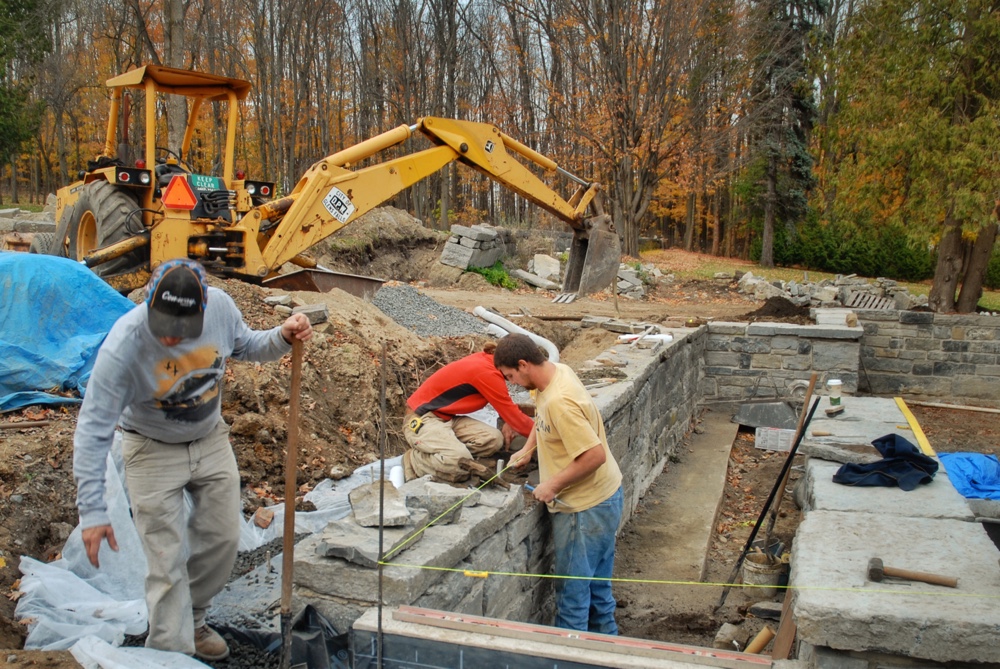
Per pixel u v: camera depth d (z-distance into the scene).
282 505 5.18
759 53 29.34
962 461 7.49
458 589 3.41
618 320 12.39
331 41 36.69
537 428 4.22
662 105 27.20
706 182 31.58
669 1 25.78
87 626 3.39
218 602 3.60
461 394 4.65
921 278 35.00
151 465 2.93
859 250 35.19
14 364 5.42
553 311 17.55
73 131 38.62
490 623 2.96
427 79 36.75
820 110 35.66
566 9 27.69
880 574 3.03
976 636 2.64
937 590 2.94
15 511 4.28
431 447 4.46
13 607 3.53
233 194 8.95
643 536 6.74
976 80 15.52
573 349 11.86
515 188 10.82
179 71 8.64
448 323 11.93
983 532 3.63
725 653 2.87
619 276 23.45
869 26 16.77
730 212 42.34
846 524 3.73
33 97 32.16
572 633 2.93
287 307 8.56
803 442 5.46
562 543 4.26
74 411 5.42
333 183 9.03
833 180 18.47
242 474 5.68
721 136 28.66
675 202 38.66
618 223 28.83
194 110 9.57
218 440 3.14
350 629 2.97
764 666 2.81
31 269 5.75
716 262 34.06
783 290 24.02
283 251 8.88
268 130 32.31
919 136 15.20
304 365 7.45
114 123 9.52
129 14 28.39
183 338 2.73
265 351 3.08
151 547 2.93
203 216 8.73
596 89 27.89
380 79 36.25
